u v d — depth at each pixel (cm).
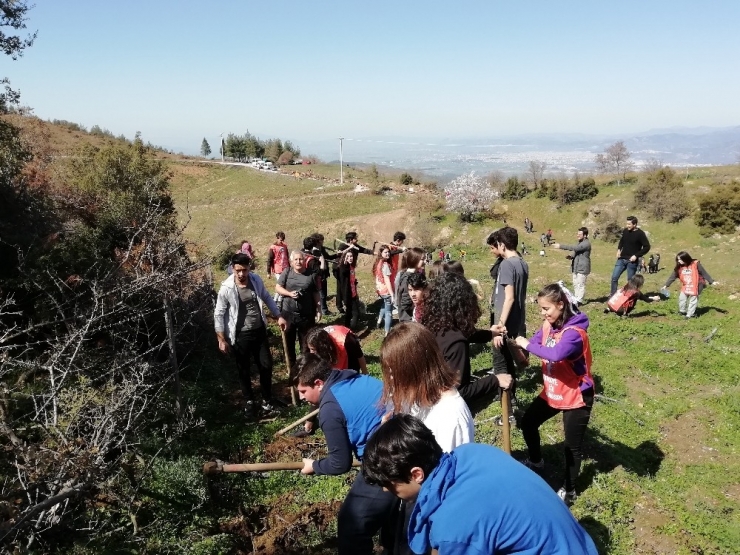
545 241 2808
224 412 715
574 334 430
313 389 359
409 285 506
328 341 446
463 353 396
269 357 700
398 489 236
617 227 2844
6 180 1123
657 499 517
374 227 3925
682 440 663
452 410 301
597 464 555
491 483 220
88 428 486
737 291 1348
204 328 879
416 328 306
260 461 586
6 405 481
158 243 665
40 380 594
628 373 844
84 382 486
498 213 3547
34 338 672
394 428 232
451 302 397
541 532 212
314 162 9481
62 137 6538
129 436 519
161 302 731
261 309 683
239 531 485
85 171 2006
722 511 522
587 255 1263
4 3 1182
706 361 877
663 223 2766
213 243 2614
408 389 303
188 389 720
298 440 627
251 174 7169
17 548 362
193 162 8081
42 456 397
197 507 486
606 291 1488
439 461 232
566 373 448
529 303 1276
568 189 3462
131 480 478
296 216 4719
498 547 215
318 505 509
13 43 1228
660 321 1127
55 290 712
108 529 453
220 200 5675
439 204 3788
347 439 346
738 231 2405
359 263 2436
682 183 3019
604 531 453
